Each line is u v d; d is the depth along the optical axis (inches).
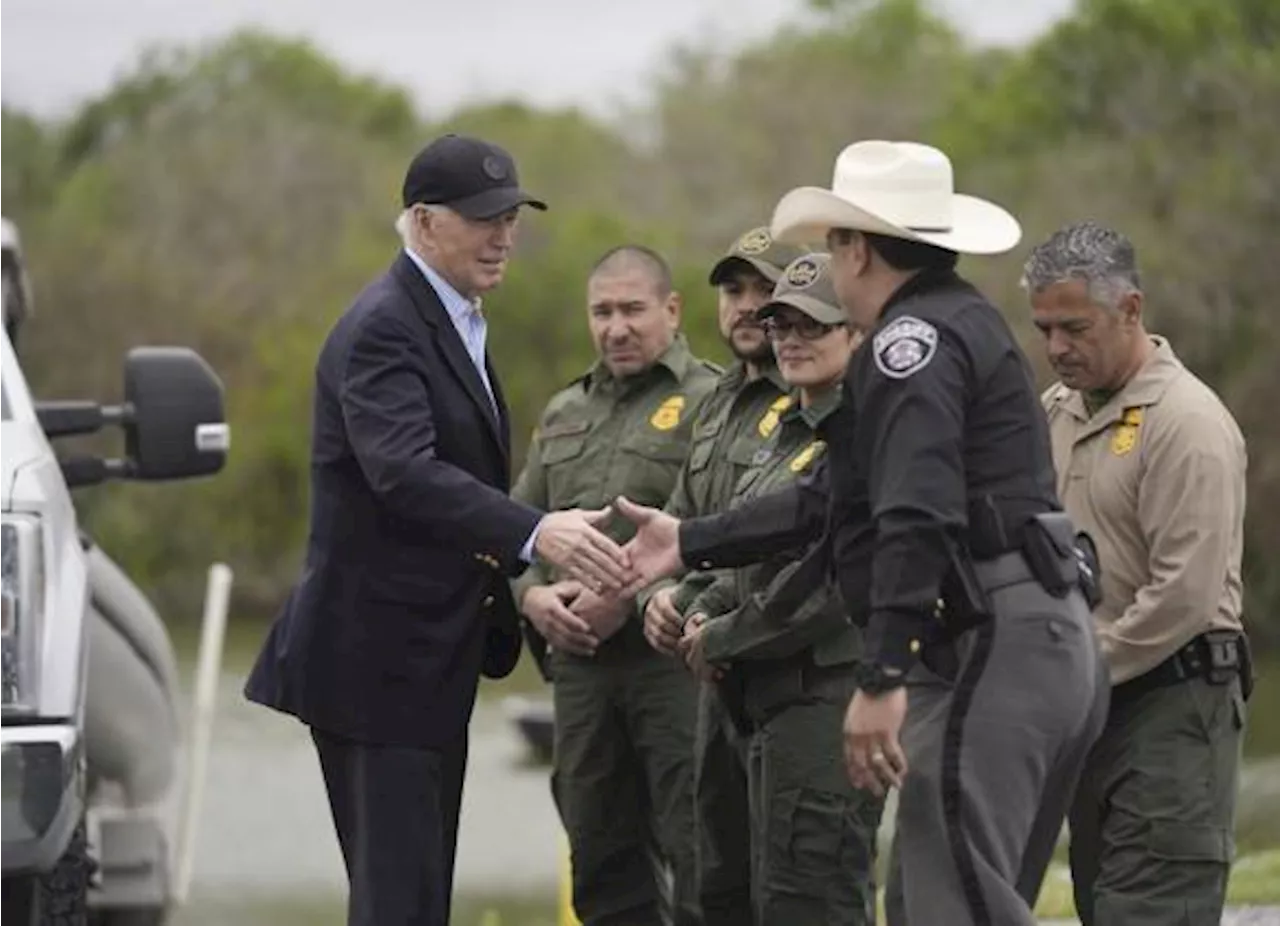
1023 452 320.8
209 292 2778.1
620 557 363.9
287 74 3282.5
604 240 2468.0
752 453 408.2
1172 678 369.1
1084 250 371.2
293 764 1279.5
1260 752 1054.4
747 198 2659.9
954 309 321.7
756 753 396.5
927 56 2854.3
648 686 447.8
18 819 367.9
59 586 386.3
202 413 473.7
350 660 373.1
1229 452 368.8
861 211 324.8
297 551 2484.0
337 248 2871.6
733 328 413.4
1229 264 1807.3
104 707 465.7
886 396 315.3
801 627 380.8
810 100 2758.4
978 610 315.3
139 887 465.4
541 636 463.8
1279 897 521.0
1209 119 1983.3
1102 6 2105.1
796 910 392.8
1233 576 372.8
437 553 374.3
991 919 315.9
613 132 2898.6
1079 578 324.5
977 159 2171.5
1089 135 2095.2
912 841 319.9
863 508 324.8
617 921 460.8
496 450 380.5
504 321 2407.7
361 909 374.0
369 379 369.7
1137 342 374.6
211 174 2906.0
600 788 457.1
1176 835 367.9
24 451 400.8
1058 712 318.7
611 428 458.0
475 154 374.0
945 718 317.1
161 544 2456.9
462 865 924.0
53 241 2817.4
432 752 374.9
